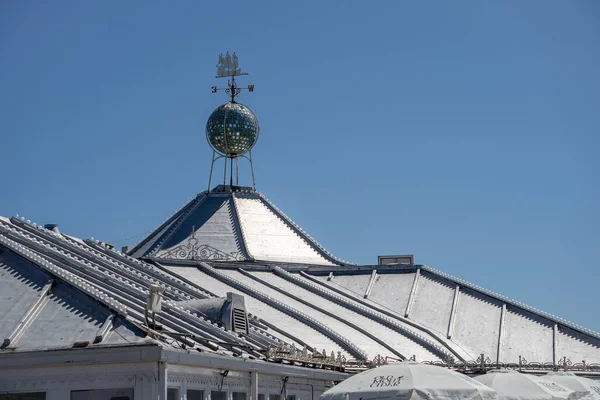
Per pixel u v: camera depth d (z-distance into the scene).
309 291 67.19
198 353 36.00
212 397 37.66
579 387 51.88
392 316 66.25
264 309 57.22
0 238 42.38
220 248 69.62
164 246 69.94
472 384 38.25
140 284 49.31
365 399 38.00
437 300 69.56
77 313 37.66
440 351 60.72
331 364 47.62
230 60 78.56
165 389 33.97
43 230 50.59
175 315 42.28
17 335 36.66
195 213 73.06
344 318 61.28
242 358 39.09
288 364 43.38
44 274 40.12
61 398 34.88
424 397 37.28
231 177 76.31
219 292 57.88
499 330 66.00
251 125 76.06
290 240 73.06
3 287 39.75
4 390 35.44
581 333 65.88
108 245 56.09
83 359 34.56
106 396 34.56
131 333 36.06
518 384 46.41
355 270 72.69
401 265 73.06
